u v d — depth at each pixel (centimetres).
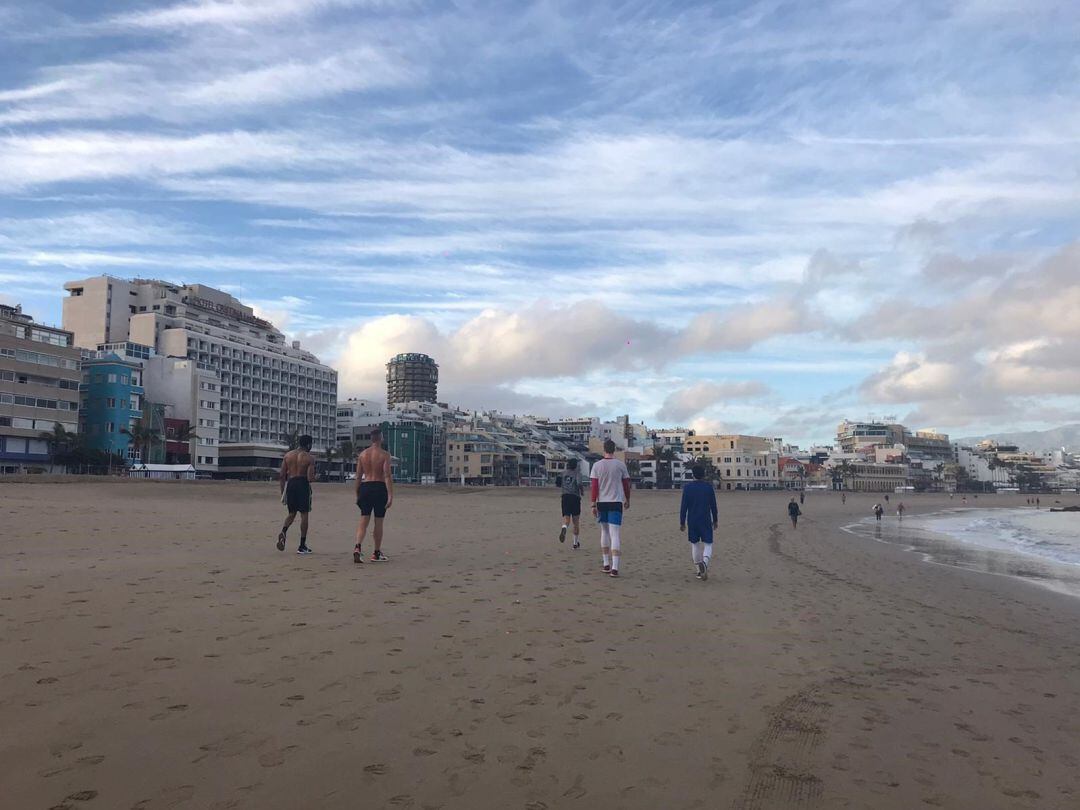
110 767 352
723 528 3462
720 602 1000
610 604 913
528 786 365
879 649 759
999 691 620
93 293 13138
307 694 477
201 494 4931
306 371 15062
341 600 807
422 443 16888
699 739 449
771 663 659
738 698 541
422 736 419
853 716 518
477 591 935
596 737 439
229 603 754
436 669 557
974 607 1165
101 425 10256
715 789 378
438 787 356
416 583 969
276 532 1800
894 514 7912
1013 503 15225
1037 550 2773
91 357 10506
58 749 369
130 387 10569
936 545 2933
